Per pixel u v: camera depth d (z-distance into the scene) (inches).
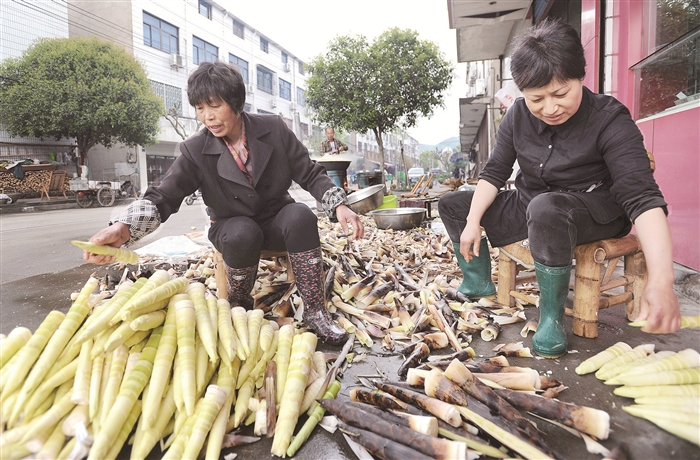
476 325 86.4
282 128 86.3
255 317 67.9
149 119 738.2
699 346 75.8
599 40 161.0
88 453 46.3
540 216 70.0
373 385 65.9
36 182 630.5
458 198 97.7
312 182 87.7
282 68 1432.1
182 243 170.2
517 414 52.4
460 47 458.9
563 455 48.8
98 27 871.7
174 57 957.8
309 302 82.5
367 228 230.2
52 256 200.7
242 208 84.1
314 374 61.5
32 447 45.8
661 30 134.1
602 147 72.1
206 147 79.7
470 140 1147.3
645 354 66.2
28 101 629.0
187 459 46.6
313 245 80.4
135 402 51.3
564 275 70.7
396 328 86.7
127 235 70.1
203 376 55.7
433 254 156.8
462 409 52.6
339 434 54.6
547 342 72.6
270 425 54.0
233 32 1168.2
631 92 149.7
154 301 58.5
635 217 61.7
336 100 672.4
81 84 654.5
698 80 115.4
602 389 62.5
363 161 1871.3
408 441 47.8
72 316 57.5
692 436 49.6
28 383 48.7
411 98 663.1
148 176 946.7
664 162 127.5
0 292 131.5
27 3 701.9
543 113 69.2
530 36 66.8
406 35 655.1
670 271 52.7
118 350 55.4
